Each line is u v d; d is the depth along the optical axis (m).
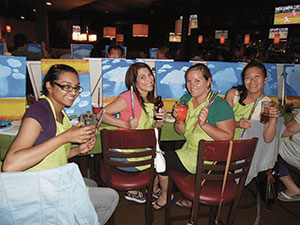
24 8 12.34
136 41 17.33
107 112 1.84
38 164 1.23
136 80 1.83
